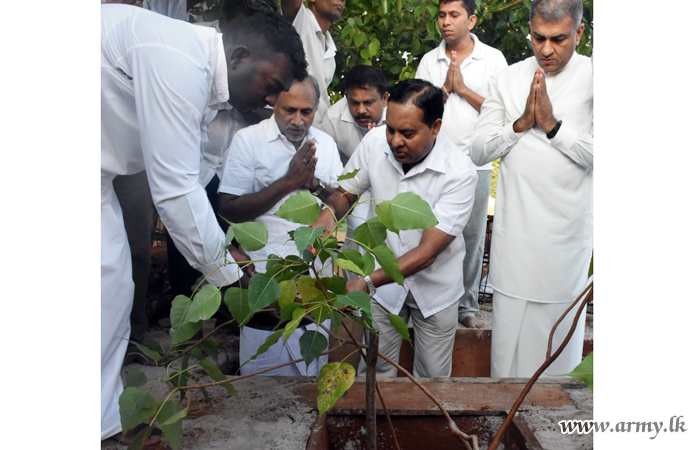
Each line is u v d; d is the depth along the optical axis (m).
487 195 2.62
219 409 1.65
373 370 1.23
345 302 1.07
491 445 1.19
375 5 2.68
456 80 2.44
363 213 2.23
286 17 2.35
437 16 2.62
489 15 2.53
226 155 2.10
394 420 1.62
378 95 2.36
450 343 2.34
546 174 2.12
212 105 1.64
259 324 2.01
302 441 1.50
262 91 1.63
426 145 2.07
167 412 1.32
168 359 1.63
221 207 2.10
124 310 1.63
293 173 2.06
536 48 2.08
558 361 2.24
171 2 1.96
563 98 2.10
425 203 1.14
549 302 2.19
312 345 1.16
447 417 1.18
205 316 1.20
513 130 2.14
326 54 2.45
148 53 1.43
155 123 1.45
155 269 2.24
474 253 2.70
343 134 2.45
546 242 2.15
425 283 2.23
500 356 2.27
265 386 1.79
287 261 1.19
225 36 1.60
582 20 2.24
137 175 1.93
